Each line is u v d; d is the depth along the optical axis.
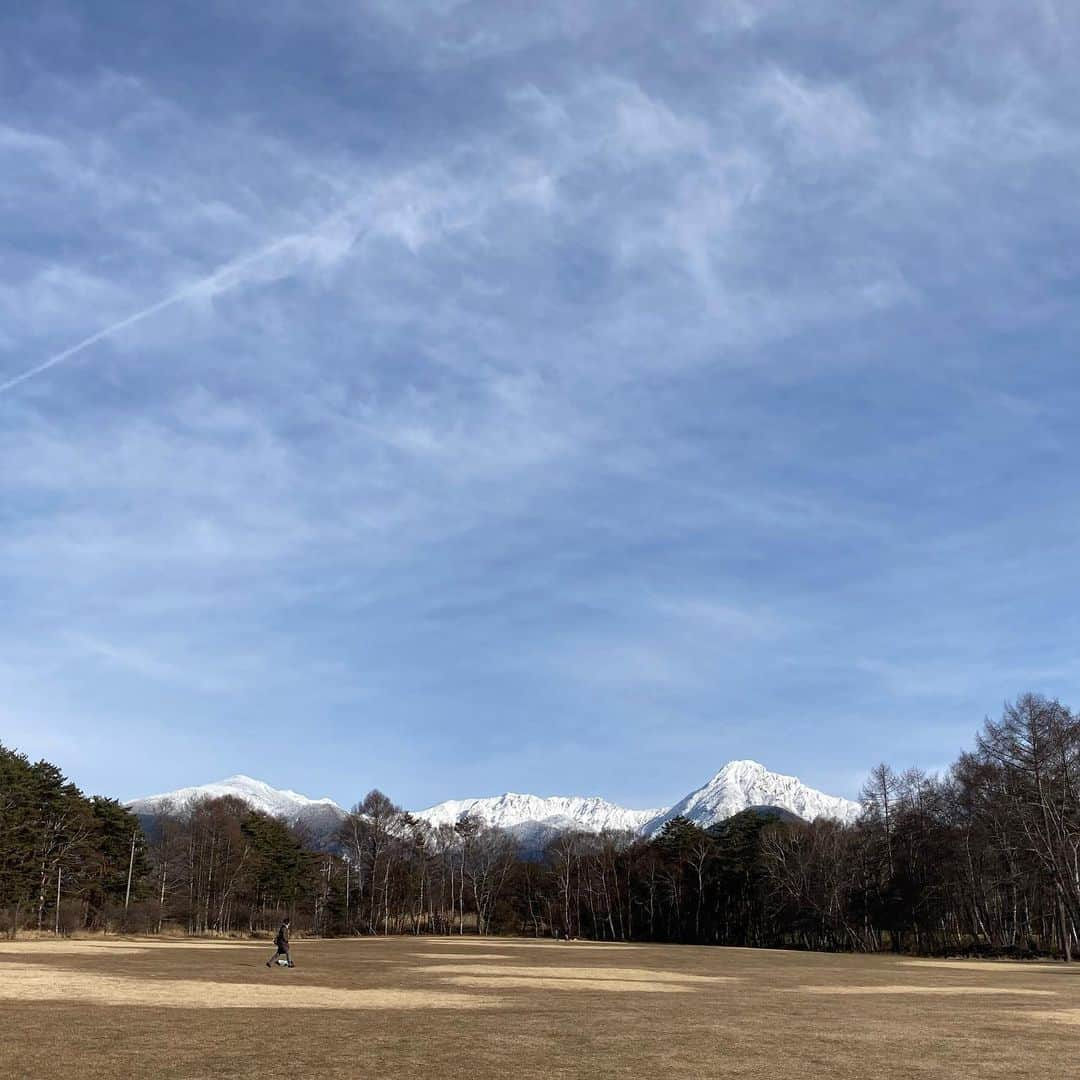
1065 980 51.22
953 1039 24.88
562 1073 18.86
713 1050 22.41
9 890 96.69
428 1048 22.02
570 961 66.25
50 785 107.94
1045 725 79.75
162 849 129.12
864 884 112.19
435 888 148.62
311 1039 23.22
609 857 150.38
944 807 103.06
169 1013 28.39
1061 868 78.06
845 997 38.50
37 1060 19.59
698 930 139.12
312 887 139.00
